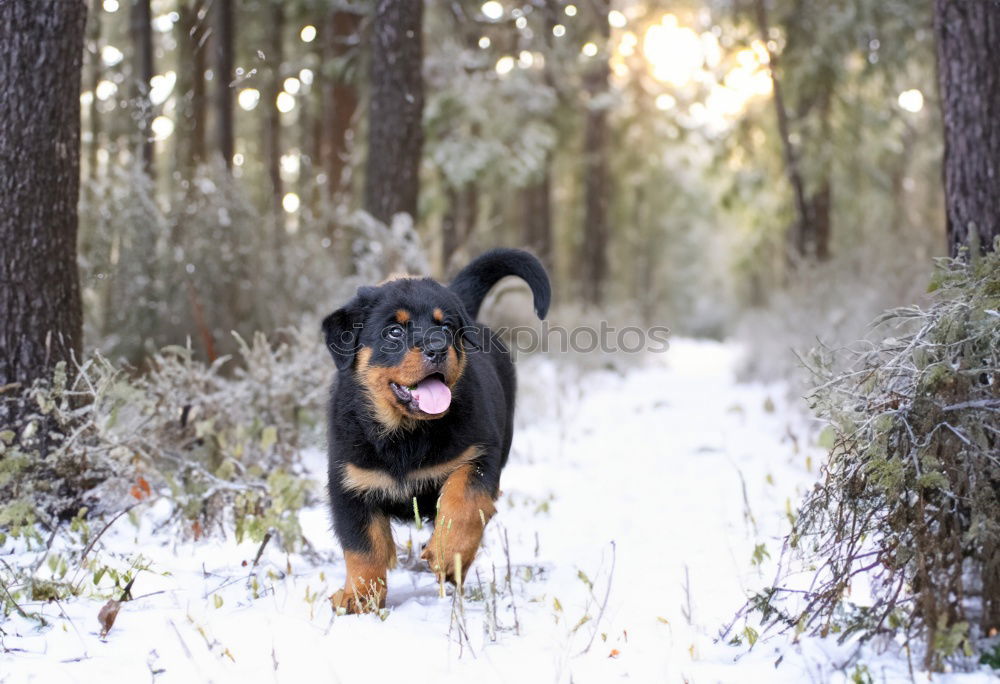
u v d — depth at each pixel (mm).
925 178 17516
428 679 3256
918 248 11016
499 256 5191
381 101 9742
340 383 4316
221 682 3215
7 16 5086
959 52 5305
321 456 6891
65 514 5137
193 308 8602
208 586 4281
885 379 3684
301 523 5488
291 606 4023
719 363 18031
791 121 15258
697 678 3215
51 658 3391
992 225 5215
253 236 9133
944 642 3057
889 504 3430
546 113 16578
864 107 15359
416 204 9930
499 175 16625
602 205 22953
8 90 5094
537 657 3455
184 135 12891
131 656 3424
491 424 4336
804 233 14570
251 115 15609
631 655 3467
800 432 8398
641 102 22734
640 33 18219
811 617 3520
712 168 16859
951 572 3297
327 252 9898
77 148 5395
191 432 5809
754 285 29328
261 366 6520
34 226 5160
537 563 4773
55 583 3990
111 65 13070
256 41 14453
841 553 3664
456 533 3939
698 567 4613
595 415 10469
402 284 4359
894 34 14219
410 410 3965
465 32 14484
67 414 4922
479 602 4141
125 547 4859
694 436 8812
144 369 8477
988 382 3486
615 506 6164
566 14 13430
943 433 3355
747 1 14781
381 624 3797
